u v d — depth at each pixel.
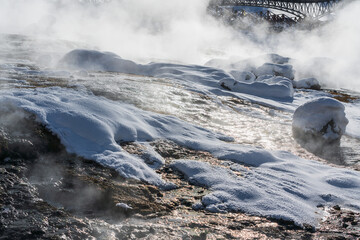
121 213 3.48
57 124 4.70
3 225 2.98
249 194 3.98
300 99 11.69
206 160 5.09
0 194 3.38
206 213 3.64
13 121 4.56
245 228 3.37
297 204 3.90
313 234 3.38
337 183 4.68
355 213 3.88
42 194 3.58
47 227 3.04
